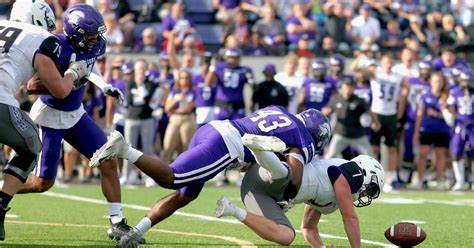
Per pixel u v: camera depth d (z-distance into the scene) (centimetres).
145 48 5403
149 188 4369
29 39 2092
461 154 4684
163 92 4750
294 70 4838
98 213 3167
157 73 4547
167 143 4562
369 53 5250
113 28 5428
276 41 5541
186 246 2327
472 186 4769
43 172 2389
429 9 6281
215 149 2056
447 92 4700
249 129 2084
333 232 2728
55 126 2366
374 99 4681
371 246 2408
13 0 5816
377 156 4741
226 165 2072
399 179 4981
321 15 5950
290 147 2039
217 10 6044
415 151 5000
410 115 4934
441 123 4709
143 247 2295
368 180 2038
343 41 5744
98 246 2280
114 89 2416
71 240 2395
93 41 2284
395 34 5862
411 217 3247
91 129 2405
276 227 1975
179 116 4544
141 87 4469
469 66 5341
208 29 6003
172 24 5425
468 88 4703
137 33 5791
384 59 4722
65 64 2278
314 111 2153
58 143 2386
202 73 4597
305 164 2047
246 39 5544
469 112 4688
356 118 4450
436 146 4734
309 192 2022
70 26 2252
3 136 2058
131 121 4491
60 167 5131
